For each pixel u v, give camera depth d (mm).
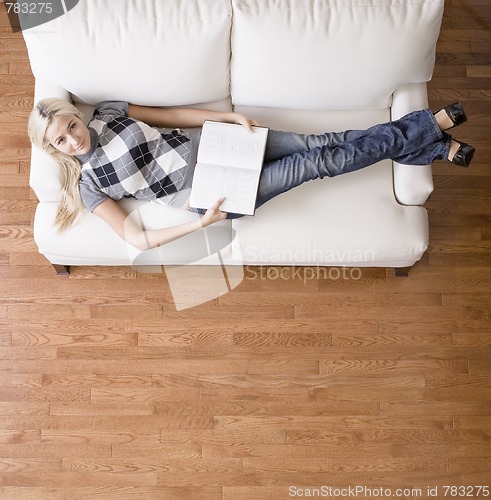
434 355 2426
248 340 2434
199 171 2045
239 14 1944
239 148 2061
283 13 1947
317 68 2039
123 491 2307
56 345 2422
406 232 2111
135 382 2393
